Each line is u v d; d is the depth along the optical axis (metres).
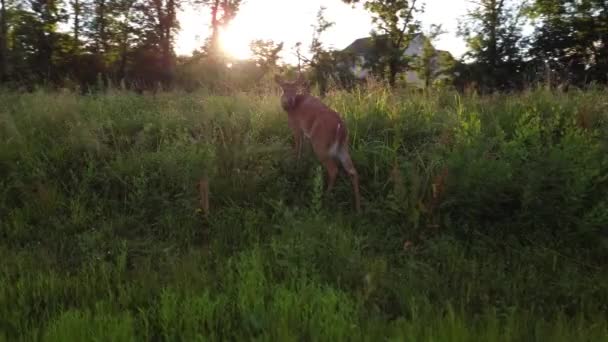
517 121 7.74
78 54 33.91
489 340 3.44
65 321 3.68
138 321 3.89
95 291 4.45
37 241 5.83
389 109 8.69
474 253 5.30
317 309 3.87
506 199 5.78
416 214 5.70
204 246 5.64
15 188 6.86
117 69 34.59
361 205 6.53
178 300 4.15
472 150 6.09
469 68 27.11
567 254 5.15
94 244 5.57
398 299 4.33
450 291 4.45
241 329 3.79
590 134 6.29
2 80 27.83
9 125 8.22
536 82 11.59
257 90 10.91
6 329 3.80
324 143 6.65
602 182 5.79
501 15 26.89
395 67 30.61
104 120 8.87
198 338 3.55
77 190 6.92
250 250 5.27
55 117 8.92
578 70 25.58
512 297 4.35
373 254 5.30
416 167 6.67
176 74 34.41
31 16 32.78
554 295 4.39
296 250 4.90
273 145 7.45
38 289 4.36
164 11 34.88
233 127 7.70
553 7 26.47
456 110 8.73
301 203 6.64
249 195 6.60
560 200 5.56
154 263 5.23
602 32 25.78
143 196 6.52
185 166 6.80
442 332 3.48
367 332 3.62
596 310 4.13
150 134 8.48
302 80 7.42
